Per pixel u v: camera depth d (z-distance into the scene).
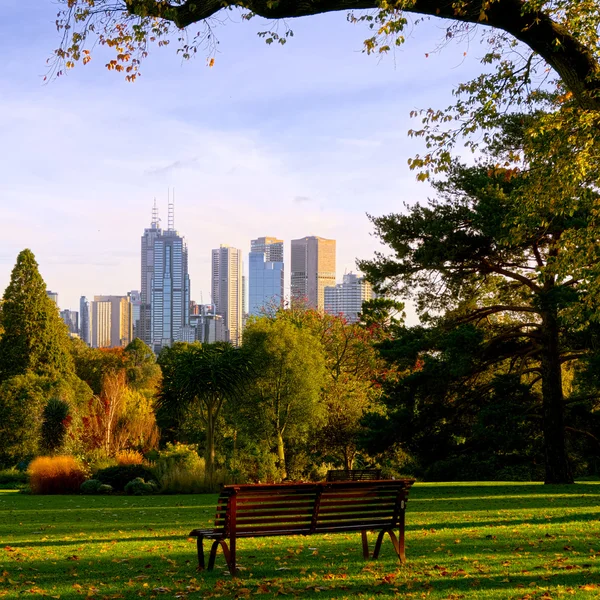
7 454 36.28
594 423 27.41
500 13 8.63
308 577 7.52
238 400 29.78
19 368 48.81
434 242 25.02
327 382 33.16
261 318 32.44
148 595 6.70
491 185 24.11
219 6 8.67
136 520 14.16
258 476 28.69
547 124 12.19
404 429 27.30
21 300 49.47
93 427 41.66
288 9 8.52
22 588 7.03
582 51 8.70
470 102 11.37
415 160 11.65
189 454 27.95
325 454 32.47
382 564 8.24
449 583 7.02
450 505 16.59
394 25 9.34
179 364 26.95
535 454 28.55
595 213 13.59
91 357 70.31
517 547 9.28
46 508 17.80
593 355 24.66
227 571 7.97
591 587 6.62
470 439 28.50
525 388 27.30
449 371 25.84
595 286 13.53
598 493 19.64
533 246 24.72
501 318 29.45
